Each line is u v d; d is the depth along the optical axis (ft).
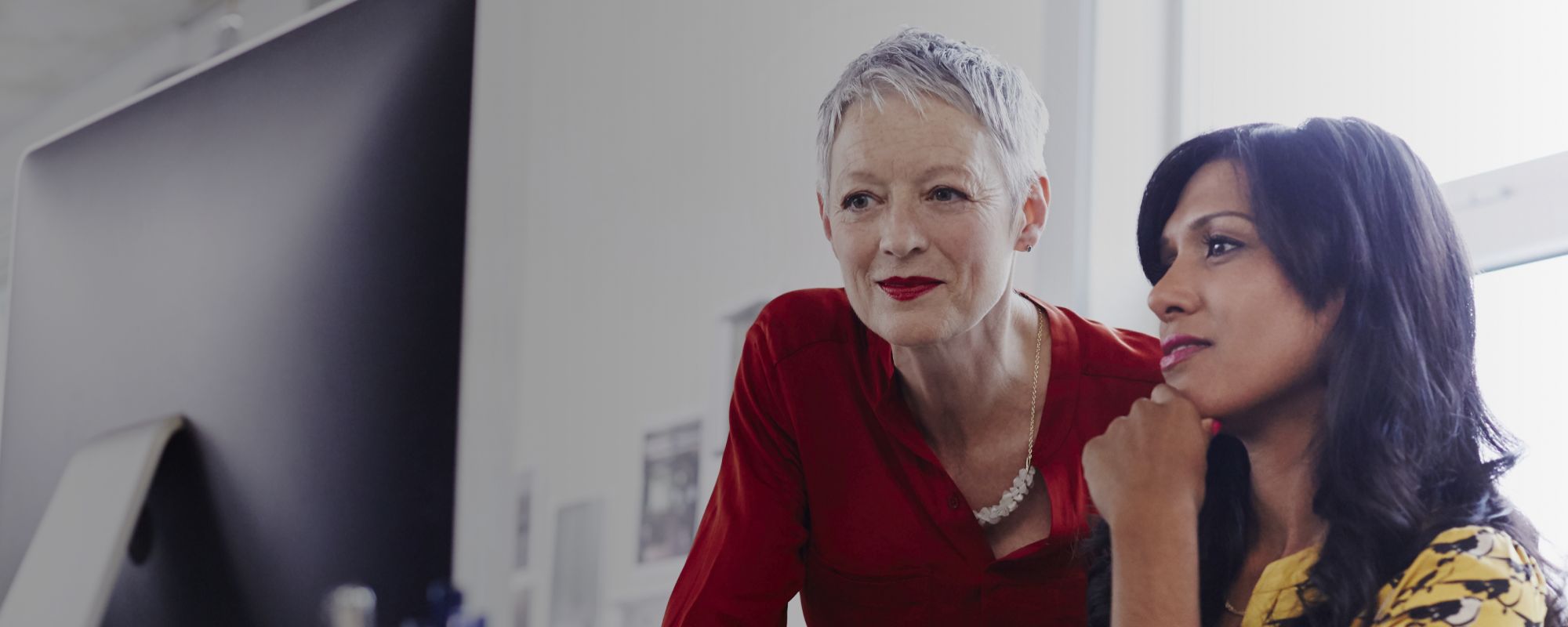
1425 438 4.17
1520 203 4.72
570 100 7.79
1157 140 5.48
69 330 3.74
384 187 3.07
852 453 5.11
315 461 3.13
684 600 5.48
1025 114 4.92
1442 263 4.26
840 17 6.11
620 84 7.47
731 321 6.44
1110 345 4.77
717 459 6.33
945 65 4.87
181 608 3.40
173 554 3.43
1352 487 4.21
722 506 5.48
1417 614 4.01
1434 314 4.25
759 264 6.34
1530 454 4.26
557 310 7.52
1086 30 5.45
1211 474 4.48
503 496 2.87
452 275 2.94
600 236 7.38
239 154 3.41
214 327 3.40
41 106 9.96
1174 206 4.75
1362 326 4.29
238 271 3.36
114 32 9.36
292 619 3.14
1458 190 4.91
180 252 3.51
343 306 3.12
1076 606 4.65
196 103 3.54
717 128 6.76
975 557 4.84
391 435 2.97
